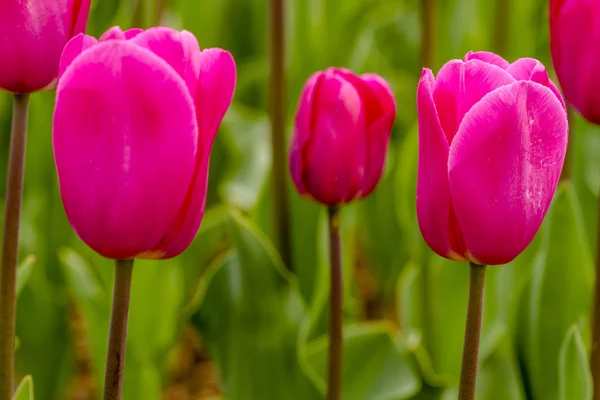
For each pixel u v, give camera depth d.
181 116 0.71
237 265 1.00
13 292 0.80
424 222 0.75
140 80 0.70
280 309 1.00
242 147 1.42
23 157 0.79
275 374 1.00
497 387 1.01
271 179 1.14
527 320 0.96
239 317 1.00
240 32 1.72
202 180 0.73
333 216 0.88
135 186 0.72
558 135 0.73
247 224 1.00
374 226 1.48
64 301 1.24
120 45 0.70
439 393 0.99
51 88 0.78
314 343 1.00
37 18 0.76
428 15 1.15
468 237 0.74
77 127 0.71
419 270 1.13
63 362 1.25
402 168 1.14
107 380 0.74
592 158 1.55
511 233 0.74
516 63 0.76
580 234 0.95
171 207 0.72
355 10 1.65
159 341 1.06
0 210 1.34
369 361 0.98
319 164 0.85
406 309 1.19
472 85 0.74
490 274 1.07
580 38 0.85
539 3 1.70
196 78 0.72
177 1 1.65
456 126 0.74
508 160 0.73
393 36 1.73
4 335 0.80
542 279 0.95
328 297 1.02
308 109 0.85
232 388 1.00
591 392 0.91
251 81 1.66
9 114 1.42
